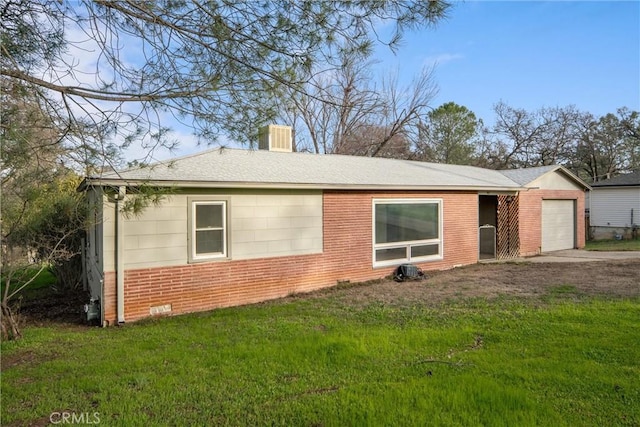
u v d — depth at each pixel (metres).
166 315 8.00
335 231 10.59
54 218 9.27
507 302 7.93
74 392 4.24
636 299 7.81
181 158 9.70
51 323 7.82
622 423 3.44
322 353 5.27
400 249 11.94
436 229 12.82
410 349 5.39
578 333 5.80
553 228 16.88
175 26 4.10
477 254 13.91
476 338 5.82
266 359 5.11
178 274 8.17
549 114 33.75
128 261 7.64
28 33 4.15
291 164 11.46
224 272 8.77
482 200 17.03
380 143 25.42
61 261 10.58
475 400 3.86
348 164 13.20
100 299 7.65
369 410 3.71
